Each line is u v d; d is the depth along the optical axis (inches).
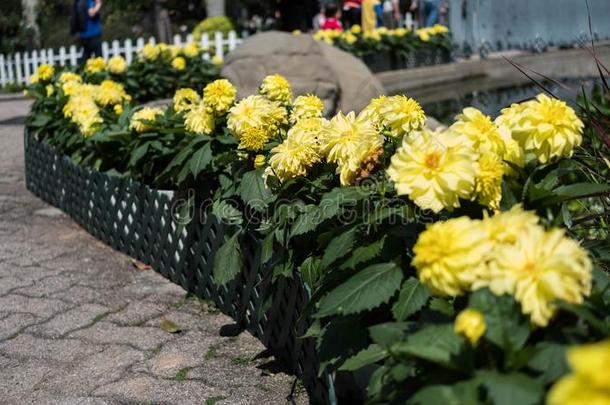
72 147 243.9
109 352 145.3
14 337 154.3
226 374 133.4
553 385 65.5
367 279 90.3
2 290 181.3
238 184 146.1
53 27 925.8
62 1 966.4
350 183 109.9
